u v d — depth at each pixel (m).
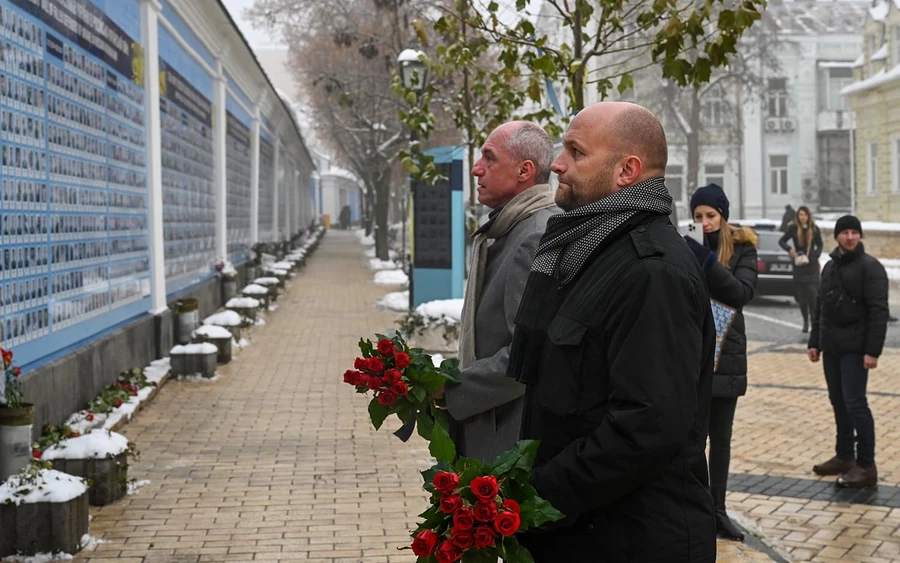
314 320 17.06
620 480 2.21
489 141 3.60
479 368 3.26
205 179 16.62
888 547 5.46
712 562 2.38
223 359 11.95
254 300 16.52
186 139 14.43
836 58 52.34
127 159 10.14
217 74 17.88
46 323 7.29
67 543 5.10
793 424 8.69
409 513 5.91
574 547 2.36
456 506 2.11
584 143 2.49
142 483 6.53
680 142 49.22
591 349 2.33
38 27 7.15
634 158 2.46
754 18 5.88
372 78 31.61
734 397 5.46
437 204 15.82
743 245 5.59
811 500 6.37
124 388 8.96
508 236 3.53
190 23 14.27
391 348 2.95
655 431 2.18
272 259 27.02
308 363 12.07
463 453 3.48
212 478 6.70
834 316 6.75
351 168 52.31
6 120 6.43
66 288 7.85
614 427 2.20
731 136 50.22
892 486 6.70
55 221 7.55
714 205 5.55
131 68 10.39
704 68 6.04
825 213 50.59
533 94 7.79
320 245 50.81
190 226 14.84
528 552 2.23
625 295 2.28
